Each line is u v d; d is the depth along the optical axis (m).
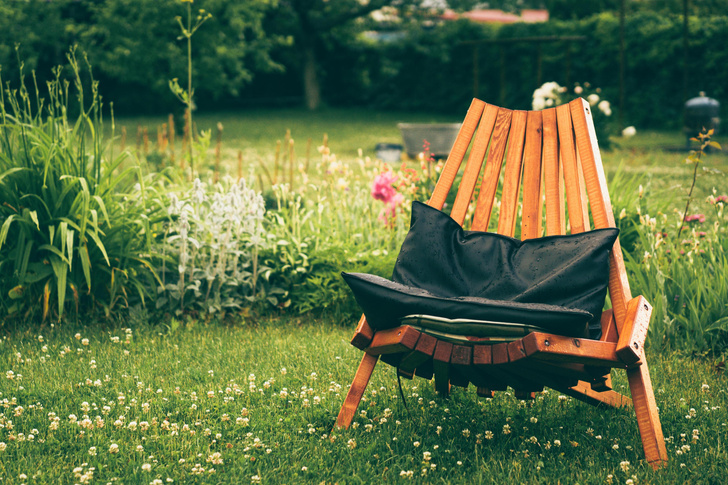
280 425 2.57
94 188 3.98
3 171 3.87
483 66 22.86
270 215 4.73
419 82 24.64
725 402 2.81
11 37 13.50
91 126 3.97
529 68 21.17
